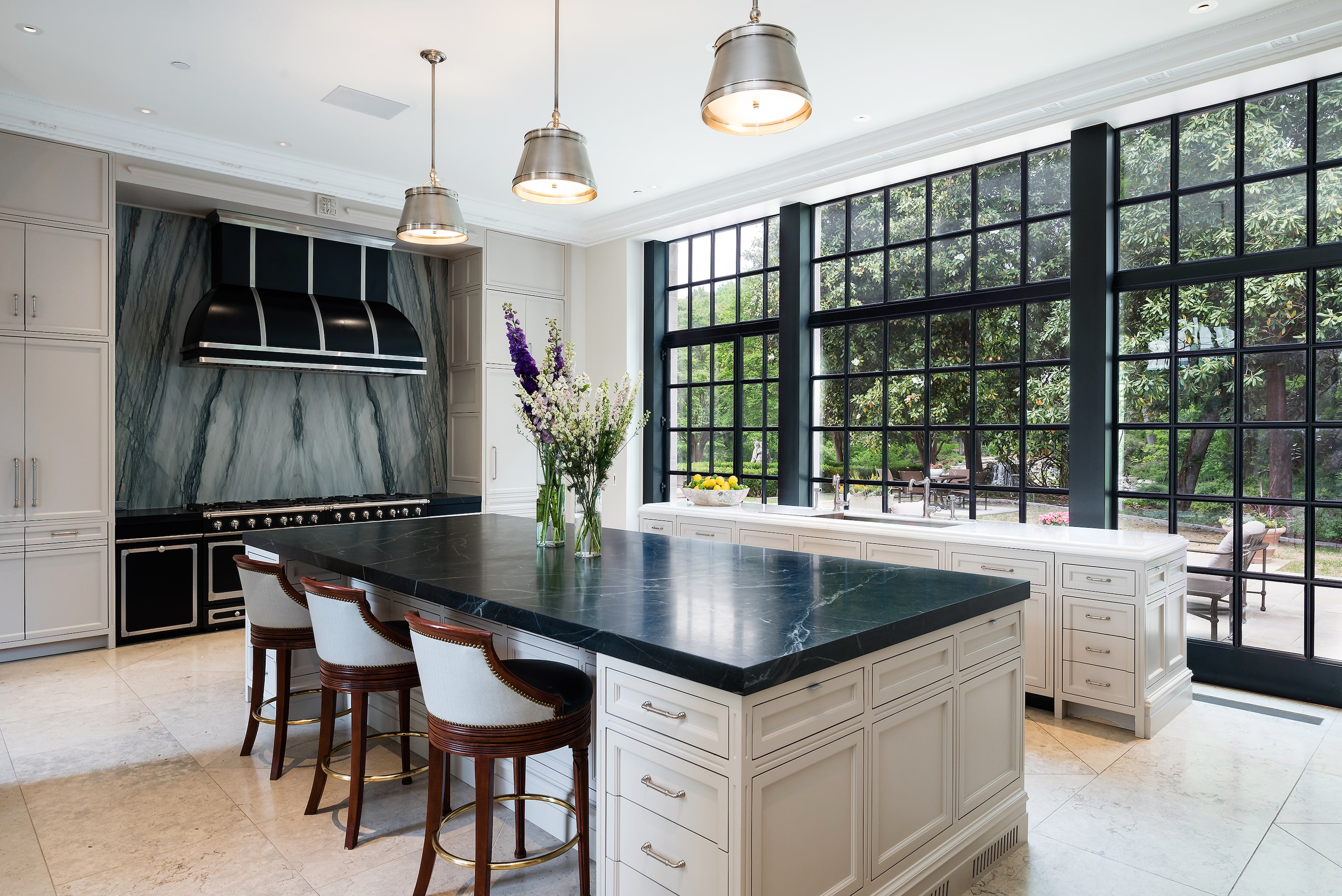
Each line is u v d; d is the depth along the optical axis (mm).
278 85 4148
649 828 1760
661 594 2227
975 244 4758
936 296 4930
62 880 2254
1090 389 4137
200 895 2174
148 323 5340
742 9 3379
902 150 4719
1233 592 3885
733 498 5164
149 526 4875
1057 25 3498
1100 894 2174
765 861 1603
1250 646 3842
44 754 3186
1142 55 3719
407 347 5961
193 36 3631
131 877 2268
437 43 3693
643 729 1770
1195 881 2234
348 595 2402
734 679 1516
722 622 1891
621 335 6730
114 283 4727
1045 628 3551
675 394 6695
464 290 6684
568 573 2574
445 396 6848
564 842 2471
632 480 6703
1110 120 4066
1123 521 4195
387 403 6504
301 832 2541
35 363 4457
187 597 5016
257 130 4770
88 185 4613
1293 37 3369
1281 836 2475
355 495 6316
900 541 4016
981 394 4734
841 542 4270
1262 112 3768
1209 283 3924
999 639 2375
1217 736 3295
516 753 1948
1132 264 4160
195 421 5555
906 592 2254
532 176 2711
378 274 6109
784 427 5621
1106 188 4082
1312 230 3629
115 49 3762
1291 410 3711
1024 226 4551
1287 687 3729
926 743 2068
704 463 6453
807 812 1712
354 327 5727
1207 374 3934
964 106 4340
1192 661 3998
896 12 3387
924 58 3811
